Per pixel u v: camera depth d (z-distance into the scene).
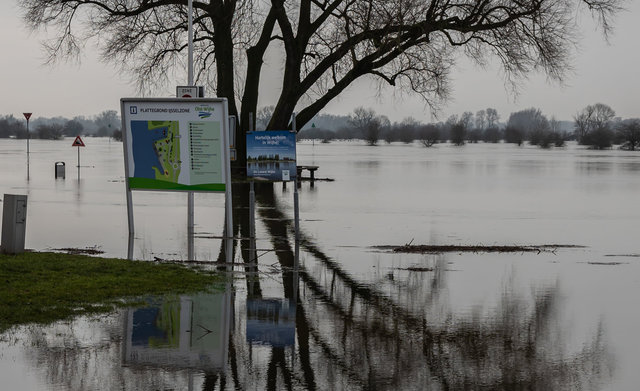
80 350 9.91
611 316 12.31
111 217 26.95
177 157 21.11
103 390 8.34
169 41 53.56
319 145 179.00
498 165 74.69
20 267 15.34
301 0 48.12
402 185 46.34
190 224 22.66
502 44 45.50
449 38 45.84
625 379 8.91
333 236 22.72
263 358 9.69
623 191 42.62
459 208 32.28
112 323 11.40
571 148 166.38
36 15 48.47
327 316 12.12
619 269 17.12
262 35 52.47
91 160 76.62
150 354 9.80
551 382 8.77
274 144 21.05
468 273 16.45
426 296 13.84
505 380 8.83
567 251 20.05
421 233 23.69
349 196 38.31
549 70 45.41
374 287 14.70
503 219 28.11
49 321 11.39
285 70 48.53
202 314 12.17
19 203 17.09
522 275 16.25
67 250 18.86
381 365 9.41
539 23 44.00
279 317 12.02
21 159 76.12
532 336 10.95
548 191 42.25
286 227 24.86
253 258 18.31
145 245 20.14
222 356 9.75
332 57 47.34
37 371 8.97
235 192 41.00
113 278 14.72
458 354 9.95
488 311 12.60
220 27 51.00
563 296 13.95
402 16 42.22
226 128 20.89
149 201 34.19
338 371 9.14
